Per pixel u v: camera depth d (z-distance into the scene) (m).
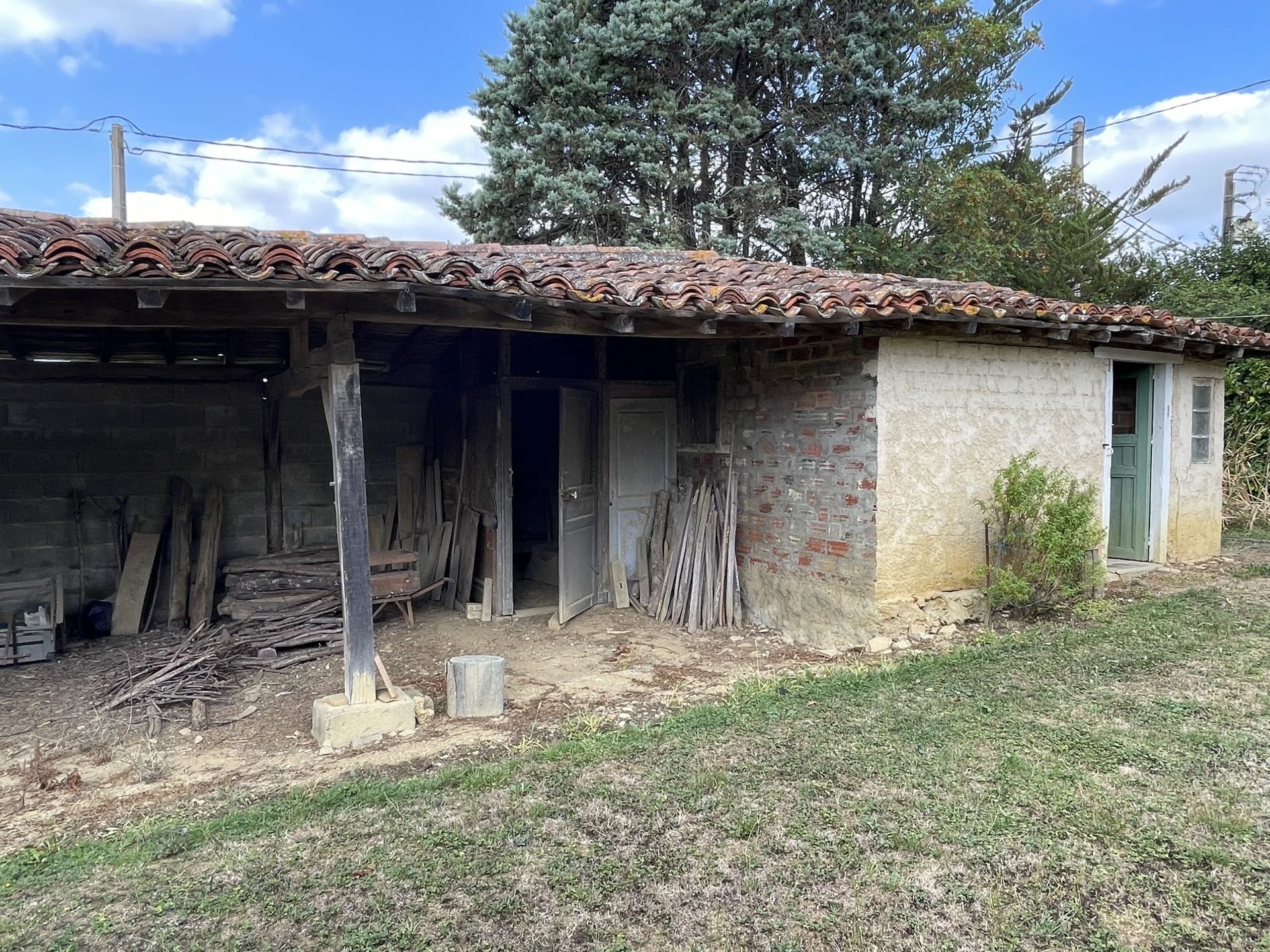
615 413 7.97
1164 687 4.72
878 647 5.80
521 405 10.81
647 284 4.77
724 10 14.82
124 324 4.10
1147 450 8.11
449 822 3.32
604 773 3.76
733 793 3.49
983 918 2.63
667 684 5.46
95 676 5.91
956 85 15.97
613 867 2.95
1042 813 3.25
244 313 4.26
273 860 3.06
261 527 7.93
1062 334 6.35
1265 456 11.39
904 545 5.98
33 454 7.08
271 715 5.02
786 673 5.51
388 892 2.82
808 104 15.50
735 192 15.56
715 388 7.68
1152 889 2.76
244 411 7.86
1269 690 4.64
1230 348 7.87
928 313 5.44
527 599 8.44
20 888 2.96
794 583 6.66
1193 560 8.38
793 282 5.98
